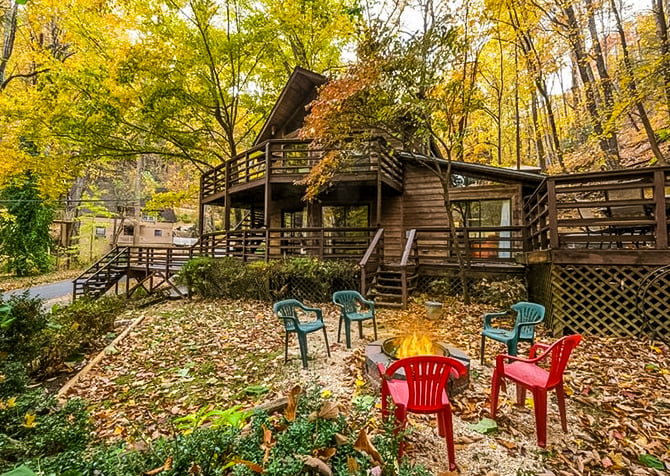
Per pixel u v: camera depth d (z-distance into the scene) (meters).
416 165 10.50
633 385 3.38
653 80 7.75
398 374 3.18
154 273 10.99
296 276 7.93
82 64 10.23
